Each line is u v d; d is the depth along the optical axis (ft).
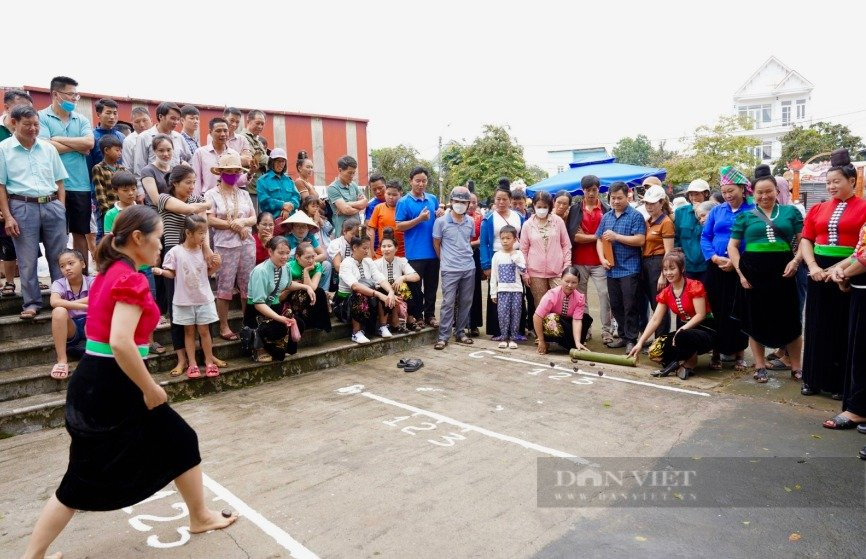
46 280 23.76
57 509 8.50
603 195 39.60
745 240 17.84
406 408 16.39
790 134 114.73
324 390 18.12
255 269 18.43
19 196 16.89
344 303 21.98
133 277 8.43
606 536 9.71
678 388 17.93
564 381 18.88
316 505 10.91
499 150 76.02
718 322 19.45
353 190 25.13
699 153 87.40
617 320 22.72
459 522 10.25
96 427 8.41
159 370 17.69
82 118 20.02
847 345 14.75
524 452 13.28
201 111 34.37
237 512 10.67
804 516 10.27
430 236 23.94
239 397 17.46
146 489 8.87
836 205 15.57
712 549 9.30
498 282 23.44
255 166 23.43
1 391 15.10
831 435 13.97
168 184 18.89
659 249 21.62
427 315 24.80
